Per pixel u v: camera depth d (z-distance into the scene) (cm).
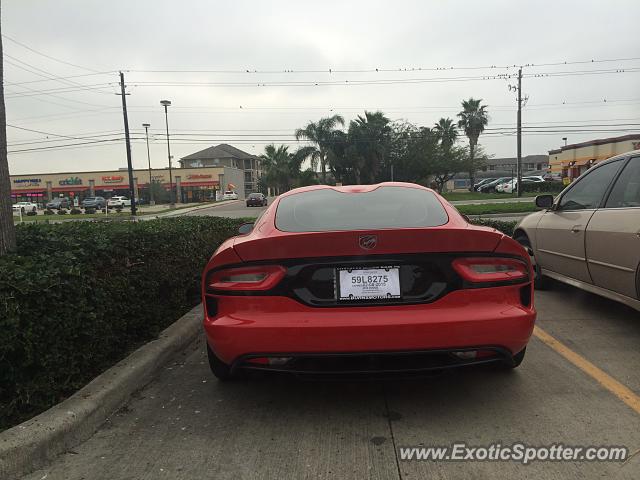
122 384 353
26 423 286
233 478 258
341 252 299
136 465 272
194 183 7550
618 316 529
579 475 252
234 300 308
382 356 295
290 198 415
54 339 317
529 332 310
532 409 323
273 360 305
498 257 309
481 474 255
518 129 4162
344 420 319
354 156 4903
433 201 392
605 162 521
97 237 415
